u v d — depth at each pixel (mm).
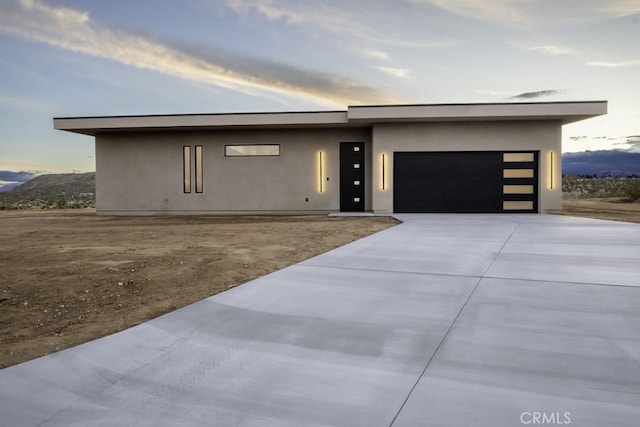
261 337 3439
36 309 4273
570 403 2324
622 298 4316
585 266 5855
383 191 16672
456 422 2150
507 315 3857
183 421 2225
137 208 18453
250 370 2842
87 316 4066
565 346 3141
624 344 3162
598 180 47031
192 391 2561
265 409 2334
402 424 2143
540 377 2654
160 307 4316
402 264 6125
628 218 14156
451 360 2939
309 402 2400
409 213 16609
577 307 4051
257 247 7828
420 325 3645
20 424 2201
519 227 11008
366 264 6133
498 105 15055
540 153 16062
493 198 16406
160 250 7520
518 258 6512
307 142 17844
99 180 18562
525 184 16344
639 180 28109
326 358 3018
